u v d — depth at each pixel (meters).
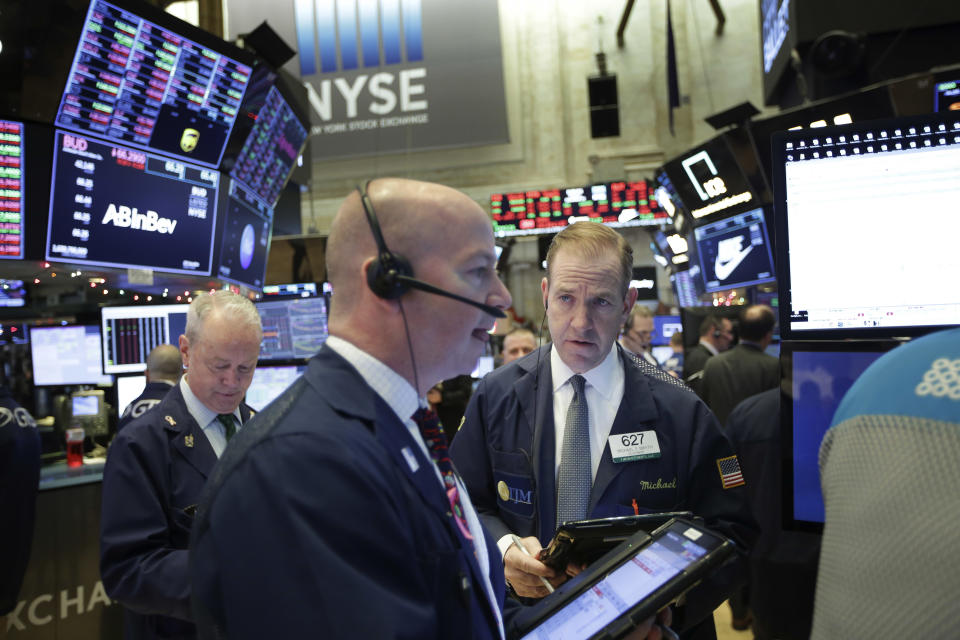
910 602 0.39
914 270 0.96
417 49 10.95
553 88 11.20
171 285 3.31
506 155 11.22
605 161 10.88
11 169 2.32
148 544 1.45
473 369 0.79
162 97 2.65
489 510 1.43
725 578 1.20
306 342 4.34
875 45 4.37
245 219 3.44
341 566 0.58
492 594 0.78
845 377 0.96
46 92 2.30
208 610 0.64
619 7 11.08
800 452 0.99
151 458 1.54
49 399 4.09
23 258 2.42
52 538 2.67
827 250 1.00
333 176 11.41
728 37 10.56
